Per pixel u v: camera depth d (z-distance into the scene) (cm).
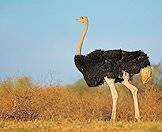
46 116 5641
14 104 5797
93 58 5131
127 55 5088
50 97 5966
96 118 5497
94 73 5109
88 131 3919
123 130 3962
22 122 4859
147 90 6272
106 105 6169
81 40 5497
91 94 6888
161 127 4128
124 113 5847
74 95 6328
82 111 5753
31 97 5900
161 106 5941
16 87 6138
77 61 5244
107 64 5062
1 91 5956
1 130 4034
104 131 3919
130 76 5162
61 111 5822
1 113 5759
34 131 3950
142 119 5103
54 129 4056
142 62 5088
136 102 5091
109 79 5069
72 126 4259
